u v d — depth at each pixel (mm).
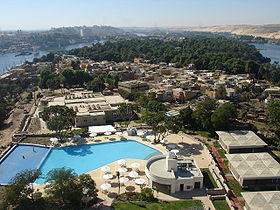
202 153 111250
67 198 73438
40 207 74375
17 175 77062
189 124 141000
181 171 90312
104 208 75188
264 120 149125
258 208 68688
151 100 168625
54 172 76312
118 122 151250
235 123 140625
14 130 144750
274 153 110438
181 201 78875
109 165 102625
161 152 112938
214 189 83750
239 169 89188
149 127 141750
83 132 133500
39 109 178250
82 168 101000
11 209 73375
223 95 197500
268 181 86500
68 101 172000
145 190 80812
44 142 123875
